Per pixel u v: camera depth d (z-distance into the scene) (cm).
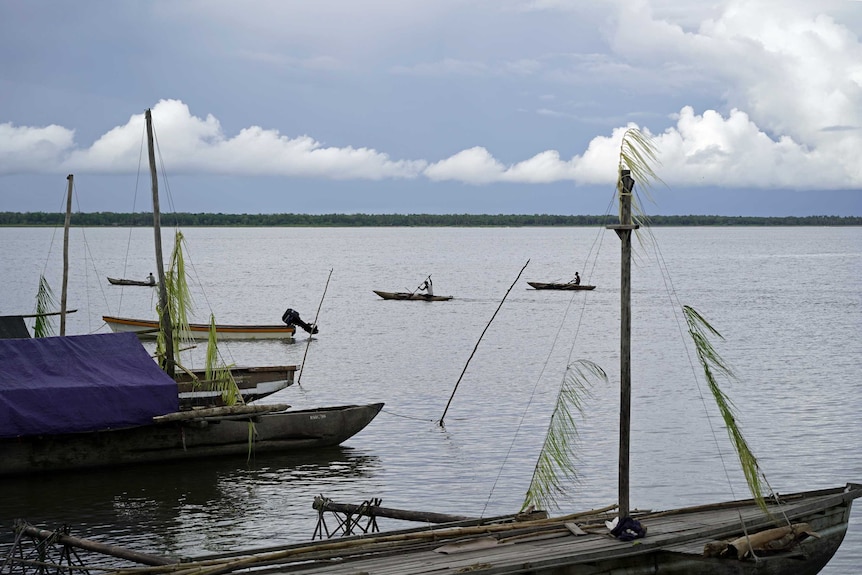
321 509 1888
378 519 2172
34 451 2531
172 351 2888
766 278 11519
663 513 1661
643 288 9969
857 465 2605
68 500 2342
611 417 3281
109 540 2045
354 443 2969
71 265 14875
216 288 10419
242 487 2466
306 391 3994
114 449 2617
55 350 2581
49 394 2473
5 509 2264
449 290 10025
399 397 3809
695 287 10006
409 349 5369
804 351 5044
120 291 9800
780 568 1494
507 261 17150
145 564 1580
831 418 3234
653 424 3159
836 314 7062
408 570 1368
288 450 2833
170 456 2684
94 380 2547
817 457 2692
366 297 9131
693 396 3691
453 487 2450
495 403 3631
